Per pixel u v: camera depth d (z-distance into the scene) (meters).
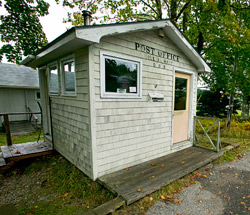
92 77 2.42
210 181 2.85
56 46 2.55
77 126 2.94
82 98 2.66
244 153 4.39
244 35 6.43
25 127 8.70
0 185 2.99
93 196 2.41
